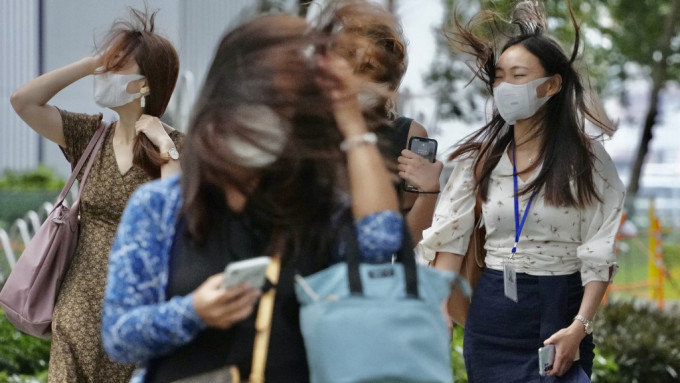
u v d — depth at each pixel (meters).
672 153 62.66
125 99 7.09
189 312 3.78
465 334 7.23
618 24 37.94
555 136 7.05
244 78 3.99
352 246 3.96
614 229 6.93
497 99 7.07
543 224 6.95
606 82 39.88
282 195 3.99
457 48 7.46
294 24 4.12
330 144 4.04
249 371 3.96
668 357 12.47
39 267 7.02
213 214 4.02
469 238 7.21
